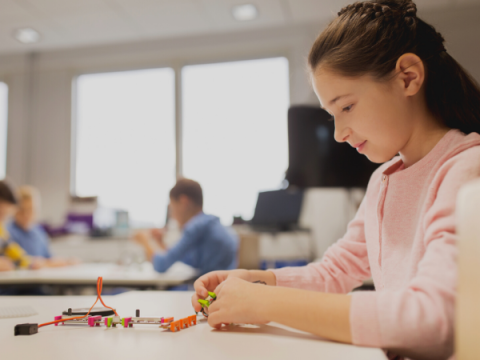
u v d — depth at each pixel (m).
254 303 0.53
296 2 3.40
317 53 0.66
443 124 0.67
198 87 4.39
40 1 3.36
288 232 3.48
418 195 0.66
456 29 3.46
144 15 3.62
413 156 0.69
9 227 2.98
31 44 4.18
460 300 0.34
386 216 0.70
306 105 2.60
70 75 4.50
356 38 0.62
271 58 4.21
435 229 0.50
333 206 2.94
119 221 3.88
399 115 0.62
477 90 0.71
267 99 4.23
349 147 2.53
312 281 0.78
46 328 0.59
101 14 3.60
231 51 4.22
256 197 3.74
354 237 0.83
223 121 4.30
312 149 2.57
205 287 0.71
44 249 3.15
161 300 0.83
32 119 4.49
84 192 4.43
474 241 0.33
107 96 4.54
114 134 4.47
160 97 4.44
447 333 0.42
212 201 4.18
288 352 0.45
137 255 2.65
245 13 3.61
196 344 0.49
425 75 0.65
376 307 0.46
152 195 4.32
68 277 2.09
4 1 3.34
